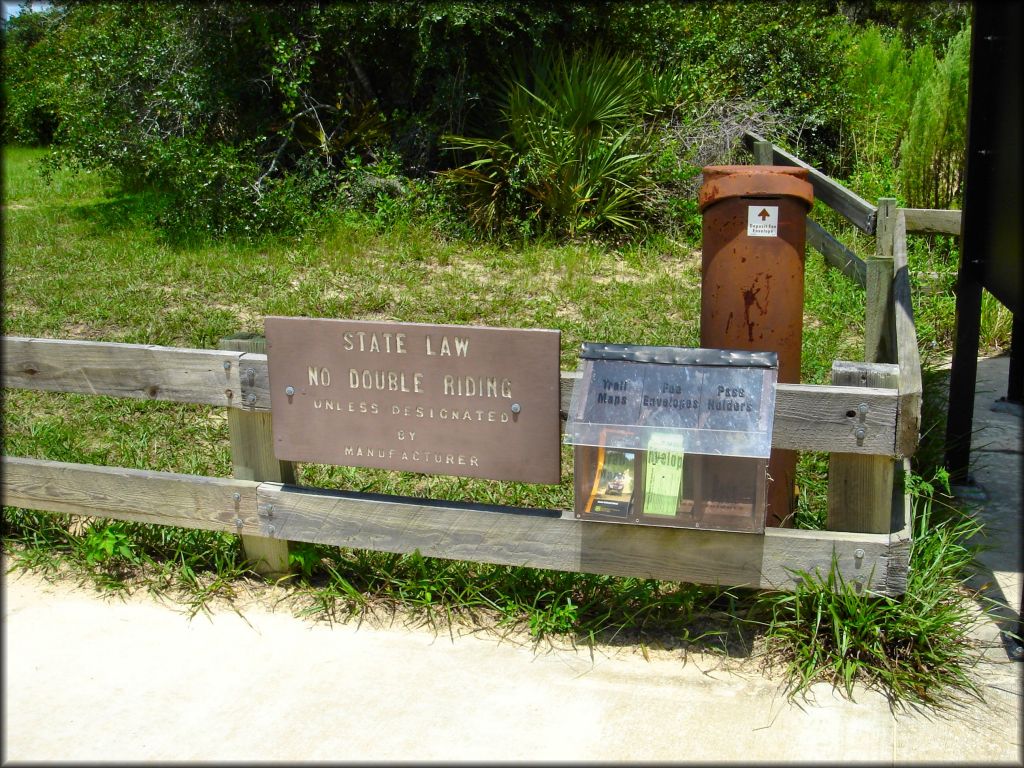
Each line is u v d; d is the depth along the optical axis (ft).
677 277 28.45
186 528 13.24
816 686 10.39
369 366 11.12
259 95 36.50
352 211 33.06
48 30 41.37
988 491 15.11
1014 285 12.40
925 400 17.53
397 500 11.73
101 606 12.14
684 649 11.07
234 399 11.97
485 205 32.30
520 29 35.17
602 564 11.10
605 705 10.06
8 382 12.80
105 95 34.91
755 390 10.27
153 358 12.17
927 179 31.35
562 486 14.94
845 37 42.24
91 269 28.55
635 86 34.37
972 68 14.12
